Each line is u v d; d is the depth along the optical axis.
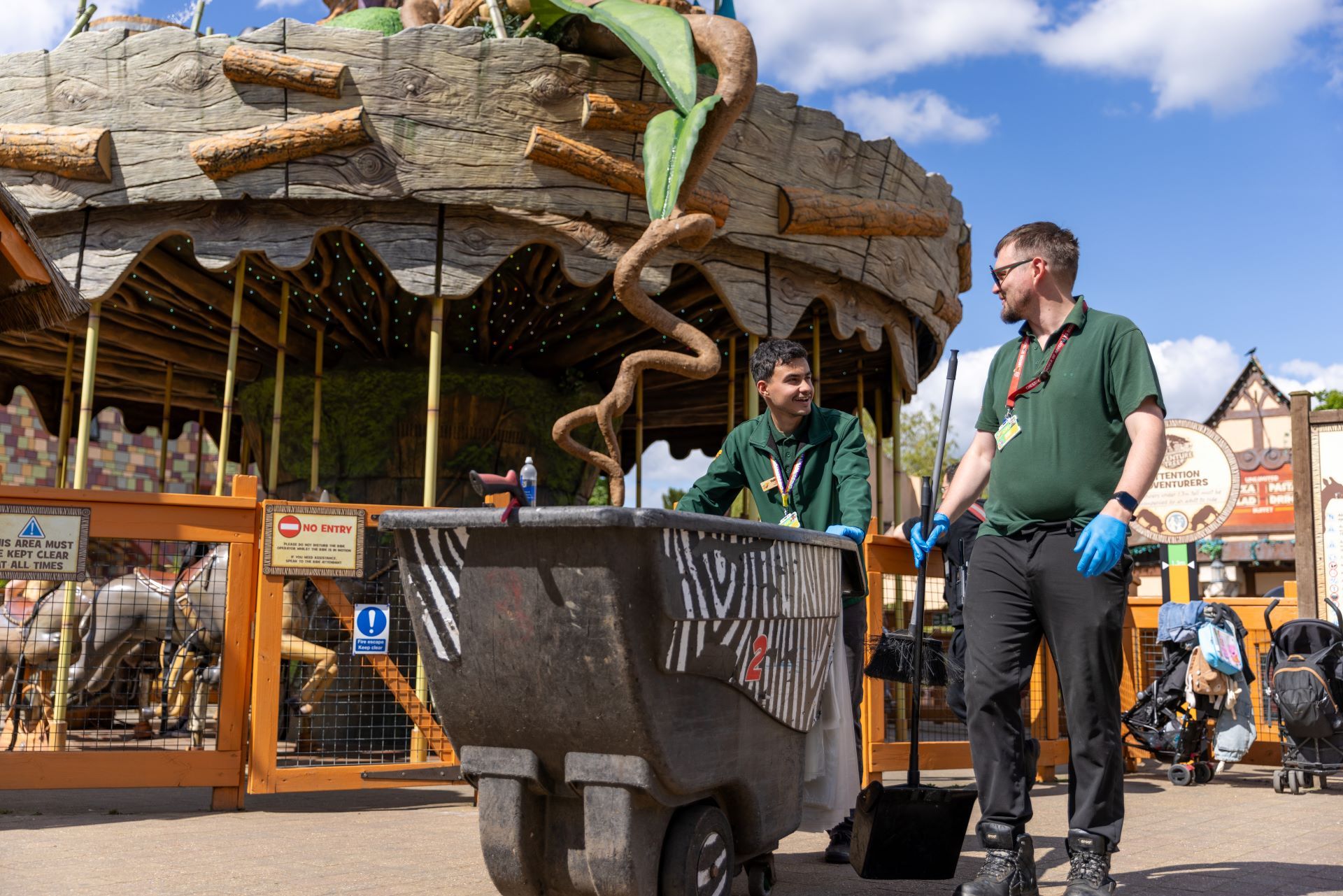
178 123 8.93
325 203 8.98
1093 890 3.13
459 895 3.44
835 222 10.05
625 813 2.59
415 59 8.93
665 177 8.52
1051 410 3.40
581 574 2.51
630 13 9.05
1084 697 3.25
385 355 11.63
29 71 9.20
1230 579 28.98
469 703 2.75
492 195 8.96
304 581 7.02
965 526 6.00
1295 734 7.04
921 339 13.21
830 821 3.51
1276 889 3.58
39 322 6.99
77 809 5.62
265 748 5.62
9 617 7.20
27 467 24.66
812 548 3.27
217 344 12.40
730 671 2.80
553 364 12.07
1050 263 3.54
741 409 15.08
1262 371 31.45
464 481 11.09
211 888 3.53
